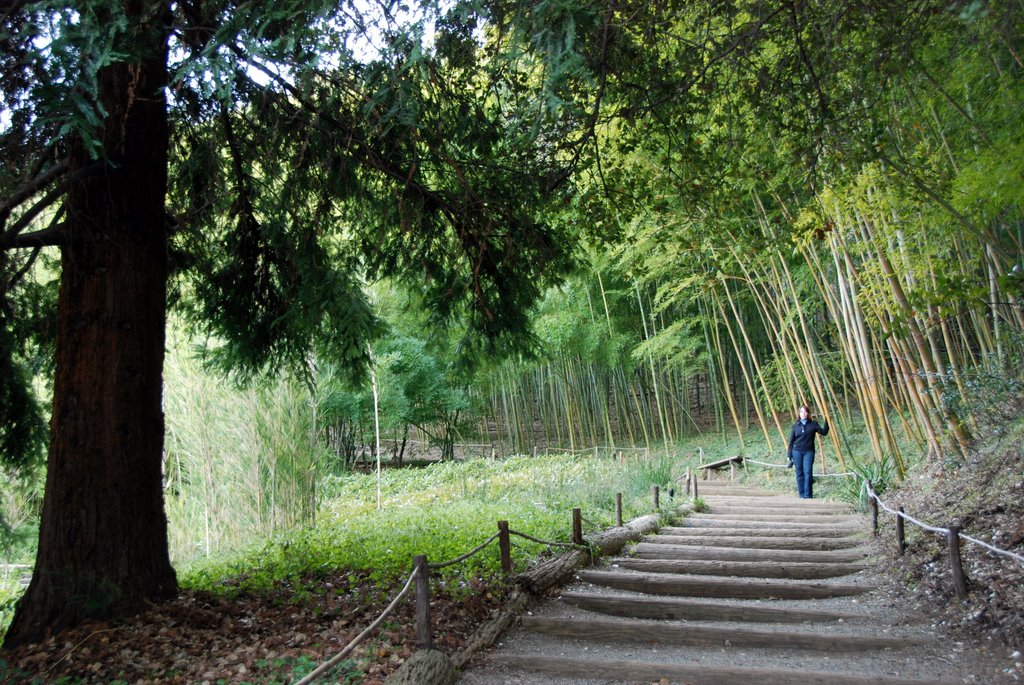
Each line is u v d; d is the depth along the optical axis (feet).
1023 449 26.17
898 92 24.16
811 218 26.25
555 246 23.66
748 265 47.39
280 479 36.04
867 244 30.40
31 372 22.70
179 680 13.38
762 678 14.51
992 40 19.63
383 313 50.49
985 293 18.03
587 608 20.25
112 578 16.70
